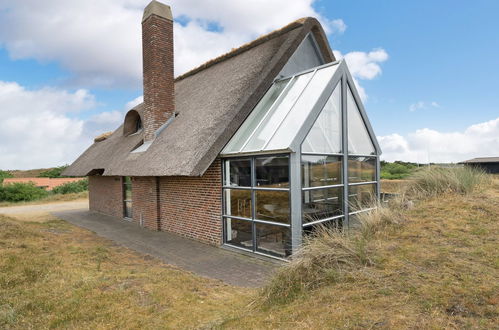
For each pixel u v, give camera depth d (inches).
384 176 922.1
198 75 622.8
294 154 293.3
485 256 190.2
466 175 367.9
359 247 209.6
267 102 395.2
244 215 345.1
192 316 177.6
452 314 132.0
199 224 402.3
